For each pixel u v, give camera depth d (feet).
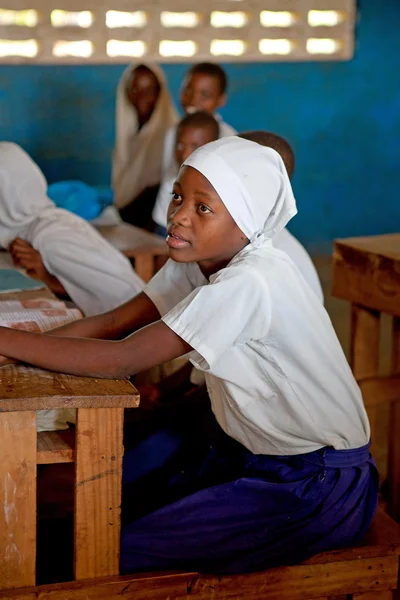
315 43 20.57
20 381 4.97
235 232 5.30
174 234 5.26
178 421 6.75
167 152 16.56
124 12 19.19
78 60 19.16
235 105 20.43
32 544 5.04
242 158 5.23
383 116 21.38
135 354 5.08
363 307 9.13
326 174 21.34
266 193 5.31
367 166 21.56
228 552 5.47
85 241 9.56
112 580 5.21
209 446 6.50
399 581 7.45
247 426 5.55
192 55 19.85
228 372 5.27
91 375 5.10
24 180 9.70
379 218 21.94
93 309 9.71
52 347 5.08
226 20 19.86
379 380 8.70
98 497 5.08
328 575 5.58
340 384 5.50
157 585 5.29
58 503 6.30
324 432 5.49
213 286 5.05
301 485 5.50
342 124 21.16
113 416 4.97
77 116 19.48
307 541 5.49
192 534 5.43
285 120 20.80
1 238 9.80
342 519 5.57
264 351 5.28
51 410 5.24
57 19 18.83
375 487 5.82
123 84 17.83
